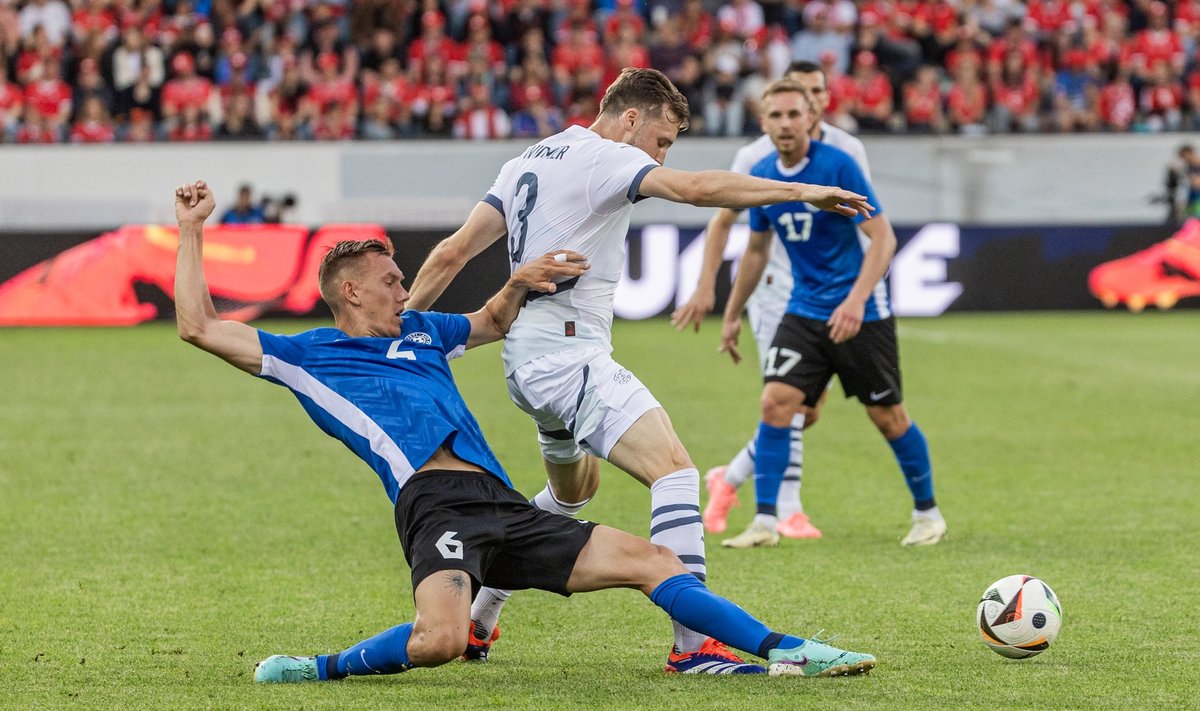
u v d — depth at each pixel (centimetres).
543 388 1758
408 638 1568
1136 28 8556
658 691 1570
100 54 7606
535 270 1712
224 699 1558
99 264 6600
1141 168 7362
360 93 7656
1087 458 3372
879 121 7650
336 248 1700
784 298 2886
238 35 7800
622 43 7806
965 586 2158
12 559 2367
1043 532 2577
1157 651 1756
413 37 7950
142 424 3916
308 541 2522
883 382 2470
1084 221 7219
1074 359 5250
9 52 7769
